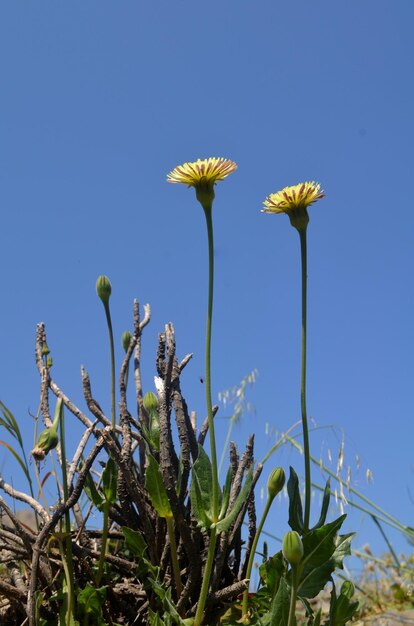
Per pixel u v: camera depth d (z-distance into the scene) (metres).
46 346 0.71
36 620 0.62
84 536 0.70
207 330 0.63
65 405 0.72
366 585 1.06
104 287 0.71
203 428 0.75
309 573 0.63
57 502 0.71
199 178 0.64
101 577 0.67
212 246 0.64
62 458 0.64
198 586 0.66
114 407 0.71
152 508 0.69
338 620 0.64
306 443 0.64
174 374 0.71
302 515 0.65
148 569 0.66
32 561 0.63
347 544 0.64
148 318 0.79
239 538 0.69
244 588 0.64
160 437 0.65
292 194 0.66
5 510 0.66
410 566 1.07
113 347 0.71
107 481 0.68
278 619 0.59
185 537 0.64
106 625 0.65
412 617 0.92
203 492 0.63
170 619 0.62
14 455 0.68
